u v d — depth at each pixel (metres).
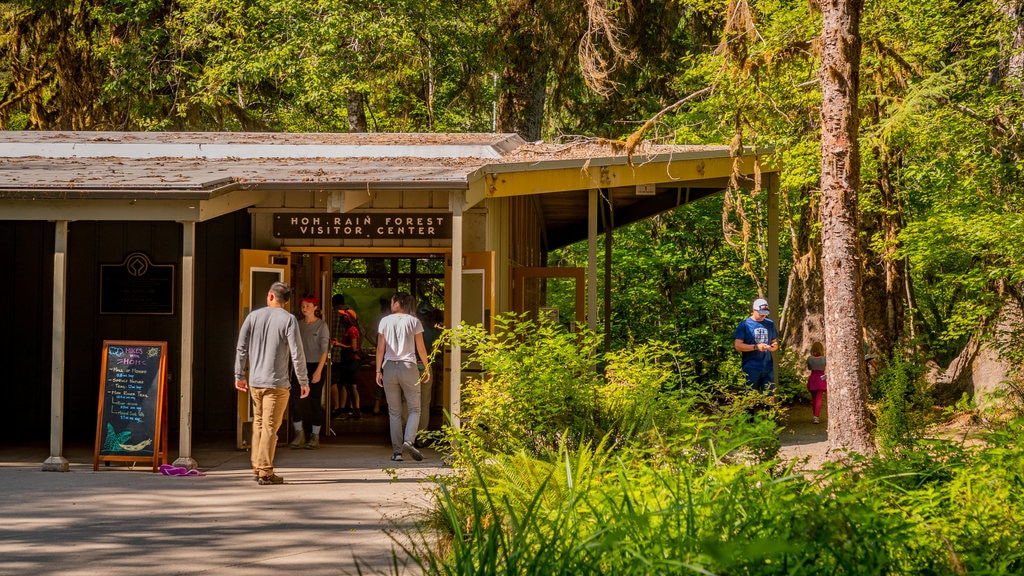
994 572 3.86
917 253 12.71
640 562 3.98
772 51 11.31
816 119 13.78
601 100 22.55
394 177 10.45
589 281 13.46
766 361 13.25
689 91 20.31
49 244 13.72
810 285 19.19
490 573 4.23
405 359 11.00
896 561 4.04
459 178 10.31
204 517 7.79
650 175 12.89
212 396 13.70
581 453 6.32
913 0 13.49
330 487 9.25
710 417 7.32
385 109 26.45
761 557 3.74
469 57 23.89
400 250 12.67
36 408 13.67
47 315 13.69
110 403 10.38
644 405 7.75
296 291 12.81
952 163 13.81
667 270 22.72
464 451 7.00
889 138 12.51
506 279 14.47
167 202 10.20
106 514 7.91
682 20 22.31
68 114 22.95
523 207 16.47
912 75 12.44
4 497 8.67
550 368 8.01
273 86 25.81
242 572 6.04
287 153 14.16
